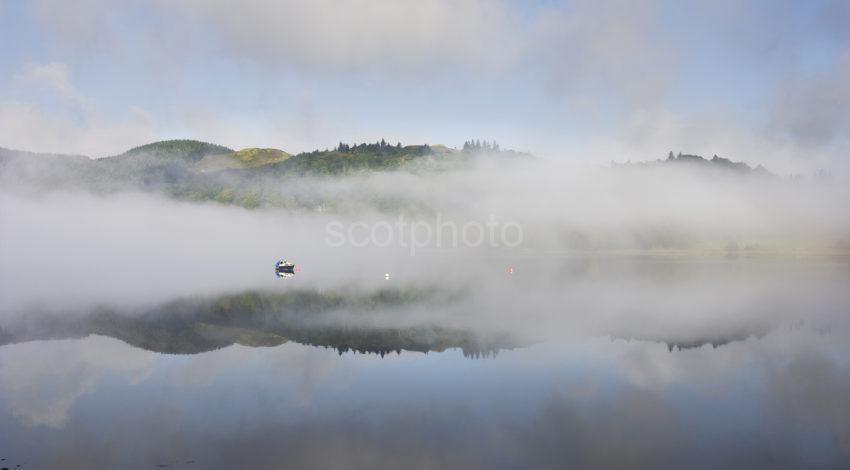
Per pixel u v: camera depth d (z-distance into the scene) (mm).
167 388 33438
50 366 38531
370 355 41500
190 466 22734
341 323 54750
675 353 41125
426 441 25125
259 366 38500
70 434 26125
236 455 23766
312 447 24531
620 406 29562
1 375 36281
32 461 23203
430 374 36062
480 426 26875
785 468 22234
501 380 34531
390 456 23594
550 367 37469
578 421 27484
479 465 22594
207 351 43156
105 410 29500
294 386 33688
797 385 32812
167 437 25734
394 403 30438
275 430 26578
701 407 29359
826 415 27953
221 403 30594
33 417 28422
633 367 37281
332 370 37281
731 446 24344
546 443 24875
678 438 25344
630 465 22625
